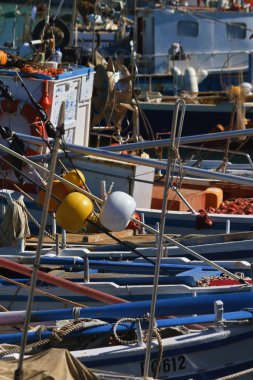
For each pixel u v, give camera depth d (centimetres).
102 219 1580
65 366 1455
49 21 3450
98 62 3834
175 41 5538
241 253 2314
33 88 2794
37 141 2627
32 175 2675
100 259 2284
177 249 2316
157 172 3011
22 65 2894
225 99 4844
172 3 5931
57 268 2173
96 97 3269
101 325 1725
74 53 3161
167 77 5325
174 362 1684
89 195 1833
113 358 1656
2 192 2567
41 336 1716
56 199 2030
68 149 2475
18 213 2300
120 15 5644
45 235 2486
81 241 2448
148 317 1703
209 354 1705
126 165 2653
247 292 1775
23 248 2303
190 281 2044
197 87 5303
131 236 2503
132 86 3322
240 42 5547
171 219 2623
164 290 1997
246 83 4659
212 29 5528
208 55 5503
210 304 1733
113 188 2675
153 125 4969
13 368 1450
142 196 2692
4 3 5959
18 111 2783
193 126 4922
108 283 2031
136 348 1661
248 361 1733
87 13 5434
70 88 2886
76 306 1961
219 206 2819
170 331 1720
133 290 2016
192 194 2828
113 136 3338
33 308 2064
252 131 2438
